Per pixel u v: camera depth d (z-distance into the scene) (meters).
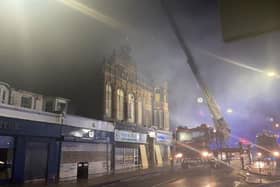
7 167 16.31
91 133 23.12
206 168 28.75
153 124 35.34
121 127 28.14
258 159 29.97
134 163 29.89
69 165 20.50
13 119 16.61
